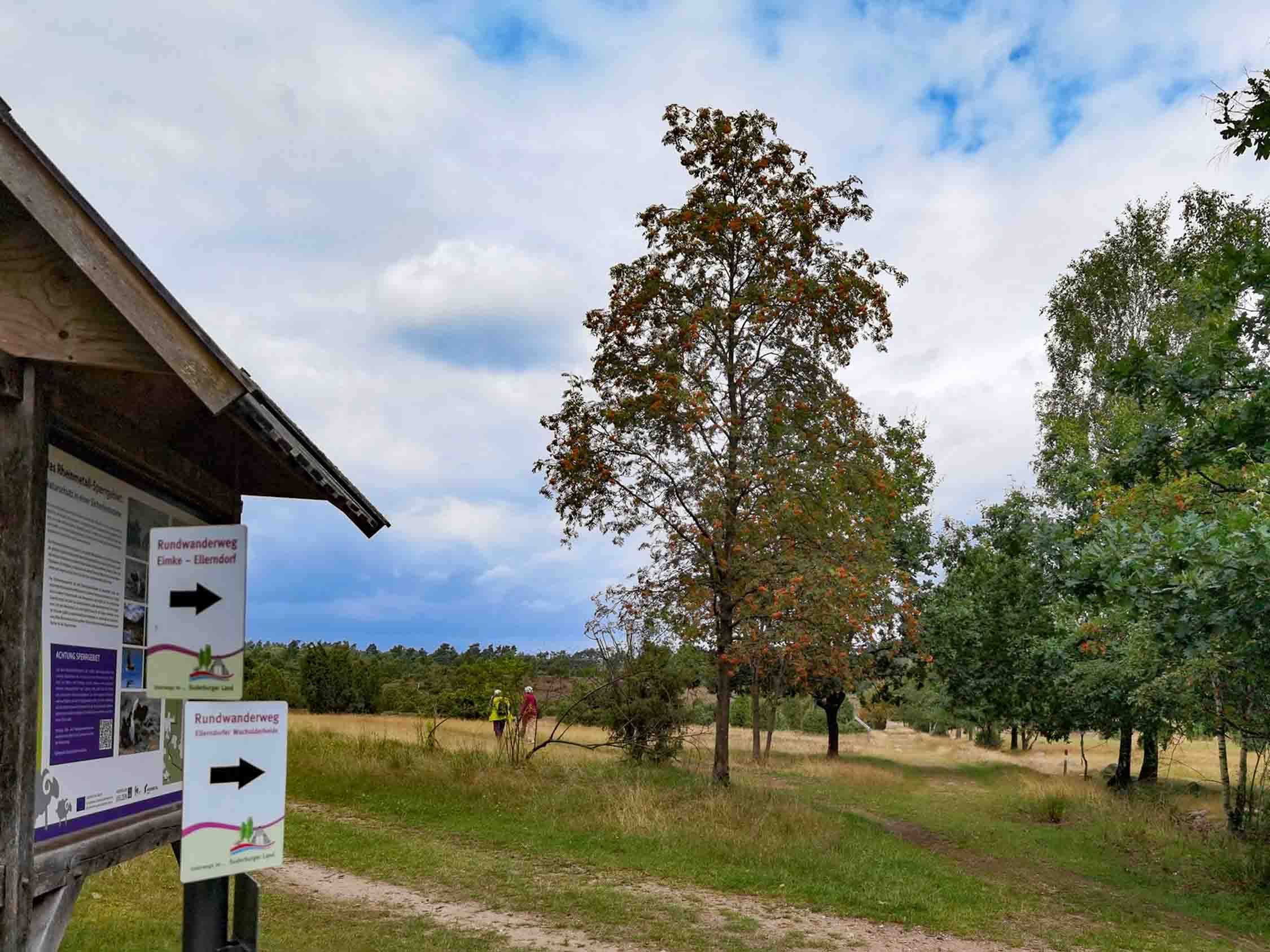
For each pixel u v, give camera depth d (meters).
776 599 18.16
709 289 20.62
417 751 21.95
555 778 20.12
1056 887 14.81
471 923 10.06
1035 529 15.38
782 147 20.47
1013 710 35.56
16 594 4.00
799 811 17.31
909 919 11.53
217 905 4.23
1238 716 18.11
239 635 4.17
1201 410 14.23
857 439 19.84
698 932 10.23
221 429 5.92
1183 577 11.20
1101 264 34.66
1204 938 11.94
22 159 3.86
